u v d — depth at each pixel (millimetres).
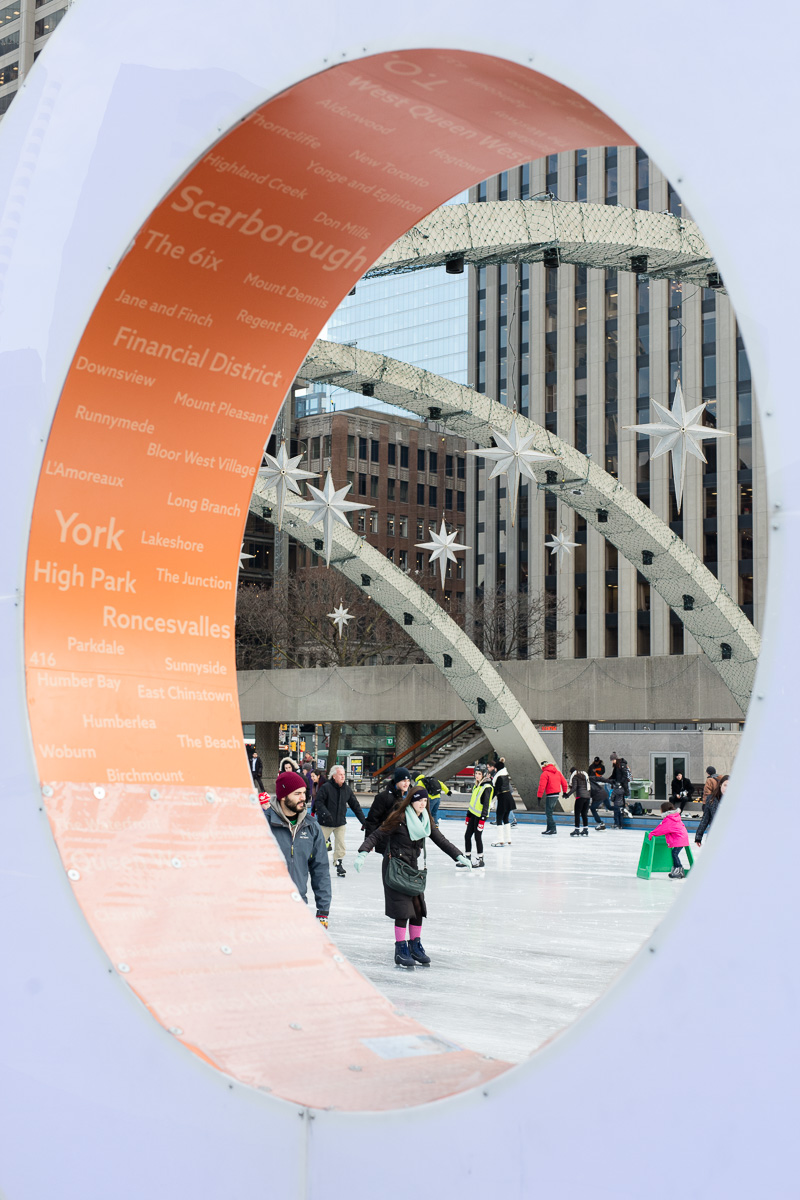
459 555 96312
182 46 3785
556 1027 7145
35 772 3965
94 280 3951
